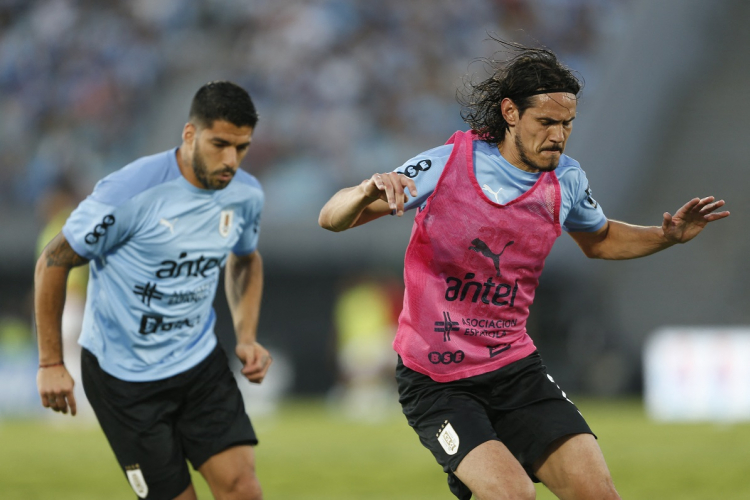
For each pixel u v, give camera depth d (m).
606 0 79.81
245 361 17.86
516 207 14.28
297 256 64.44
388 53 81.44
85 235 15.99
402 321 15.06
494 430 14.61
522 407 14.47
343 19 83.25
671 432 39.16
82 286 41.00
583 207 15.30
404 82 80.00
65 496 25.64
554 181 14.50
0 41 86.62
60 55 85.06
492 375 14.62
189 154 16.31
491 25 81.19
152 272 16.42
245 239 17.75
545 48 14.96
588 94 74.50
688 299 61.09
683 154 68.12
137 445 16.34
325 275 65.00
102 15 86.88
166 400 16.47
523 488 13.02
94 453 34.84
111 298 16.50
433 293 14.55
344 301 58.94
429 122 78.19
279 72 81.62
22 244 66.75
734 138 68.19
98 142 80.00
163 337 16.59
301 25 83.06
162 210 16.28
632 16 76.19
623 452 32.91
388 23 82.69
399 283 63.94
